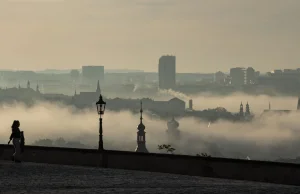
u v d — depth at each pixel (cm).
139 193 7638
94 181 8938
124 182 8862
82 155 11281
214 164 9762
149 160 10506
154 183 8775
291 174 8988
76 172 10112
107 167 11012
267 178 9225
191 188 8188
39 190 7906
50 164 11400
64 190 7906
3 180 8938
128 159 10762
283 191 8025
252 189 8156
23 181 8838
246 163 9438
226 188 8231
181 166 10112
